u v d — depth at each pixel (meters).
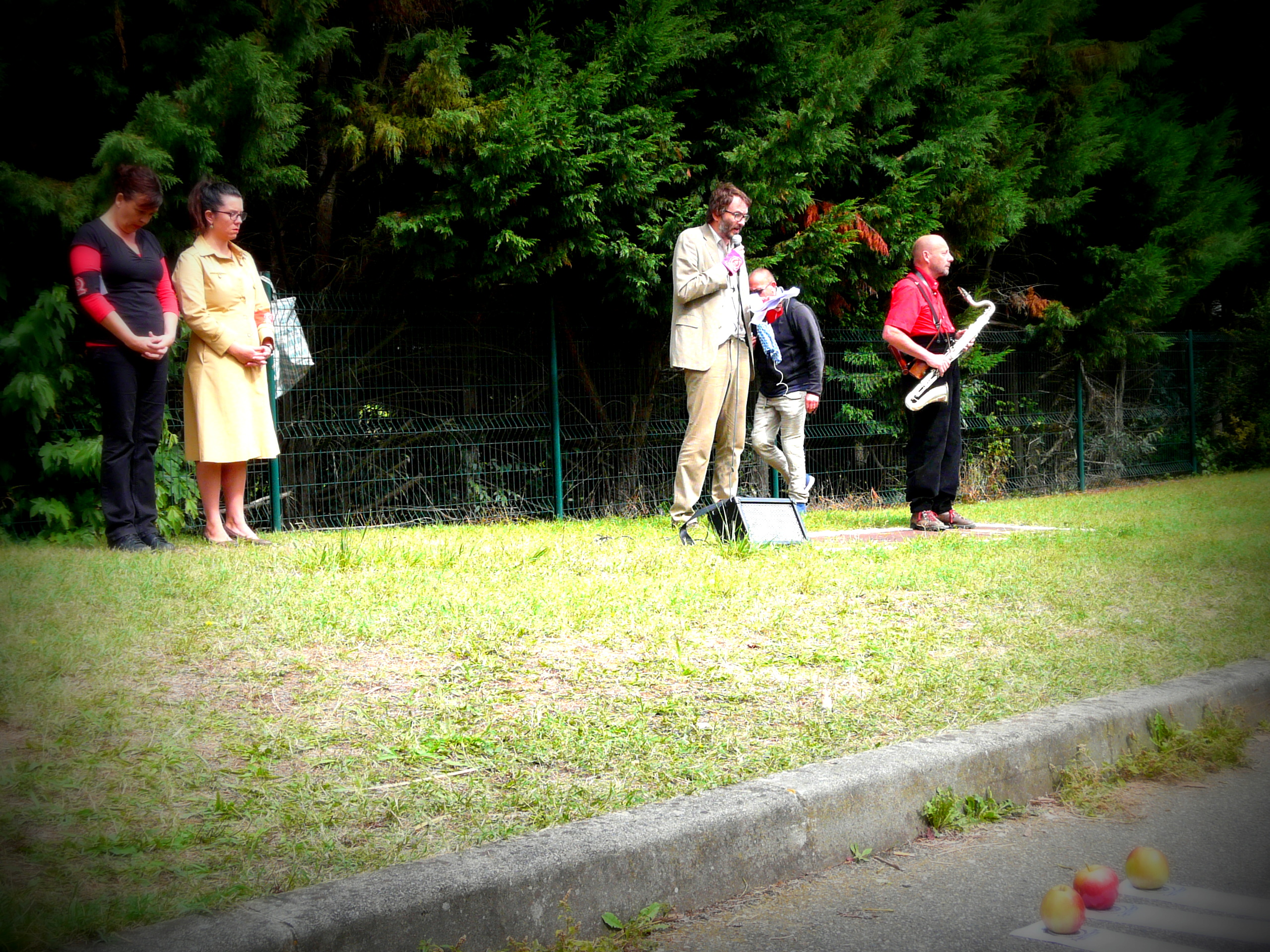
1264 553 6.57
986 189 11.47
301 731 3.00
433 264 8.59
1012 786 2.87
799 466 8.94
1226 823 2.71
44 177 7.37
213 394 6.78
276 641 3.92
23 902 1.93
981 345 12.77
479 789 2.61
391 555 5.81
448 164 8.51
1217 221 14.78
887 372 11.59
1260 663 3.83
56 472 7.20
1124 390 15.29
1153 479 15.71
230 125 7.41
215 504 6.96
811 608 4.75
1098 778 2.97
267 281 8.08
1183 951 2.00
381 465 9.38
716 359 7.46
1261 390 16.41
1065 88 13.33
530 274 8.79
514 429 9.80
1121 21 15.64
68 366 7.34
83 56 7.21
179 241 7.62
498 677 3.57
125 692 3.29
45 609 4.28
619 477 10.53
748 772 2.73
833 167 10.21
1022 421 13.66
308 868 2.13
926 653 4.01
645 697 3.38
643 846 2.19
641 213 9.26
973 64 11.55
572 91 8.60
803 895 2.30
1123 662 3.89
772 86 9.73
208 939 1.77
